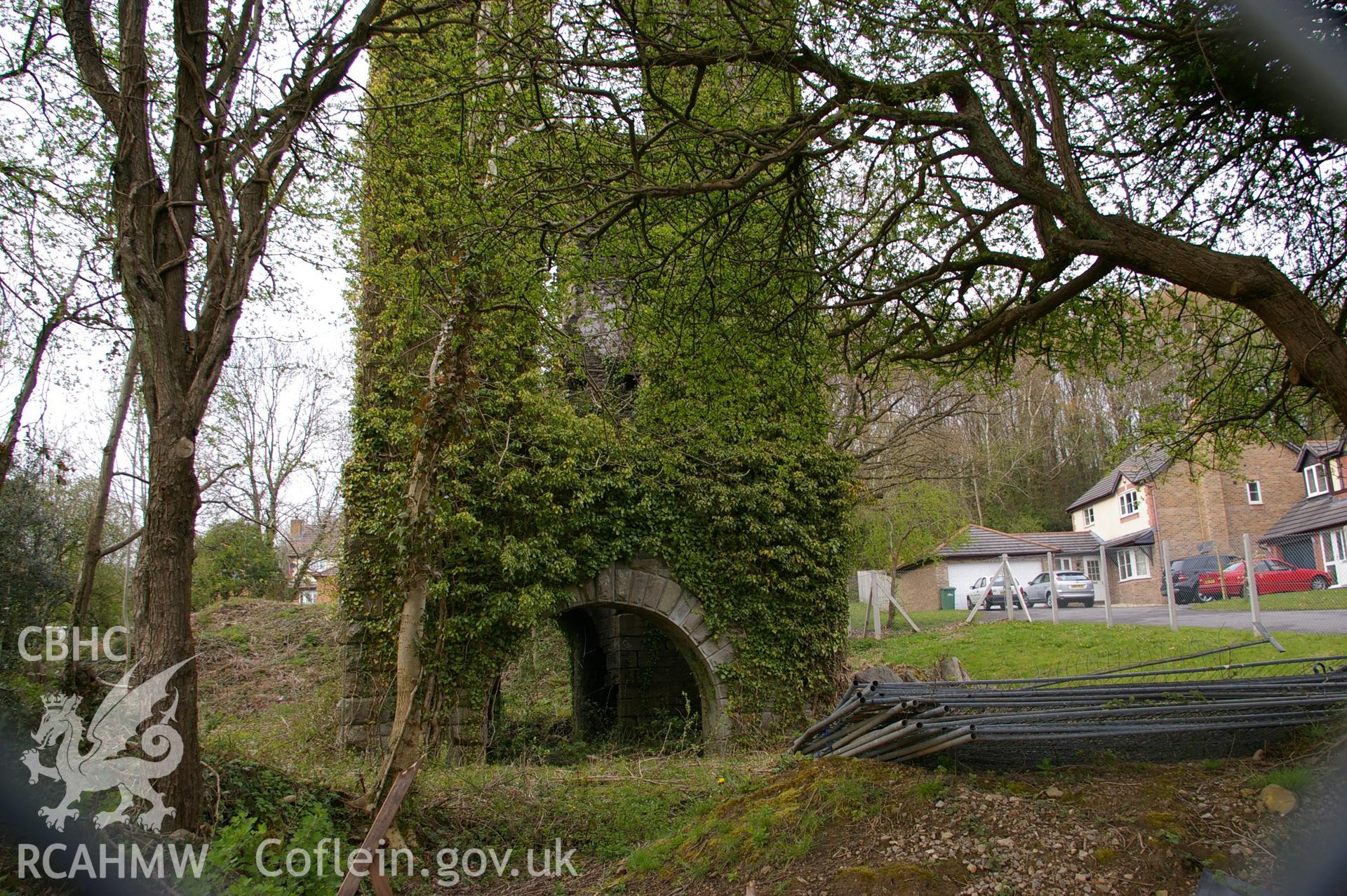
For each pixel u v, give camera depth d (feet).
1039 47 21.01
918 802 17.71
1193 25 21.06
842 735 22.25
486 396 40.47
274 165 22.39
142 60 20.36
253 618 66.39
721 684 46.21
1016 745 19.43
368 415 41.47
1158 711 19.20
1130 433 31.86
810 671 48.06
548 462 42.11
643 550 45.80
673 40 24.36
